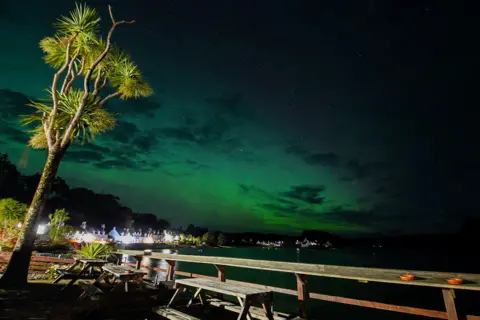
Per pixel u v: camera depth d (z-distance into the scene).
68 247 38.72
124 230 132.25
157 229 172.00
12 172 83.94
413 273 3.92
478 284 3.15
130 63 10.10
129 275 6.55
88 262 7.64
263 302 4.34
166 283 7.80
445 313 3.34
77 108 8.38
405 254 139.00
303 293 4.79
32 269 10.30
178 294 5.53
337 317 21.11
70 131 7.98
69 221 99.50
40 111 8.41
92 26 8.78
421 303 30.45
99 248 11.38
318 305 24.91
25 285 6.80
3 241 17.27
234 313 5.76
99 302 5.66
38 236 47.00
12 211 17.94
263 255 142.38
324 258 119.56
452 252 139.25
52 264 10.83
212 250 152.38
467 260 90.75
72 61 8.78
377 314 23.47
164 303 6.19
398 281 3.58
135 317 5.20
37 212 7.30
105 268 7.43
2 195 77.19
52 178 7.67
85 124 8.67
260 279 44.91
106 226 125.75
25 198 83.88
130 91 9.88
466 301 28.97
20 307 5.41
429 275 3.75
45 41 9.12
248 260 6.11
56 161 7.79
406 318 22.48
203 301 6.21
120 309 5.56
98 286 7.41
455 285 3.14
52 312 5.26
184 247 145.62
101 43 9.20
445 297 3.33
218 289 4.57
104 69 9.59
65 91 8.69
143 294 6.72
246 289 4.55
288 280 44.88
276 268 5.14
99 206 132.12
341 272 4.27
